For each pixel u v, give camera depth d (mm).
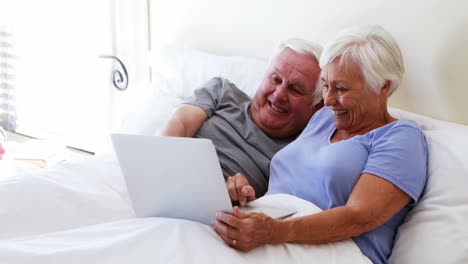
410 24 1553
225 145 1588
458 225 1131
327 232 1109
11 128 2881
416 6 1529
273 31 1897
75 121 2645
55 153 2467
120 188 1386
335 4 1710
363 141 1265
